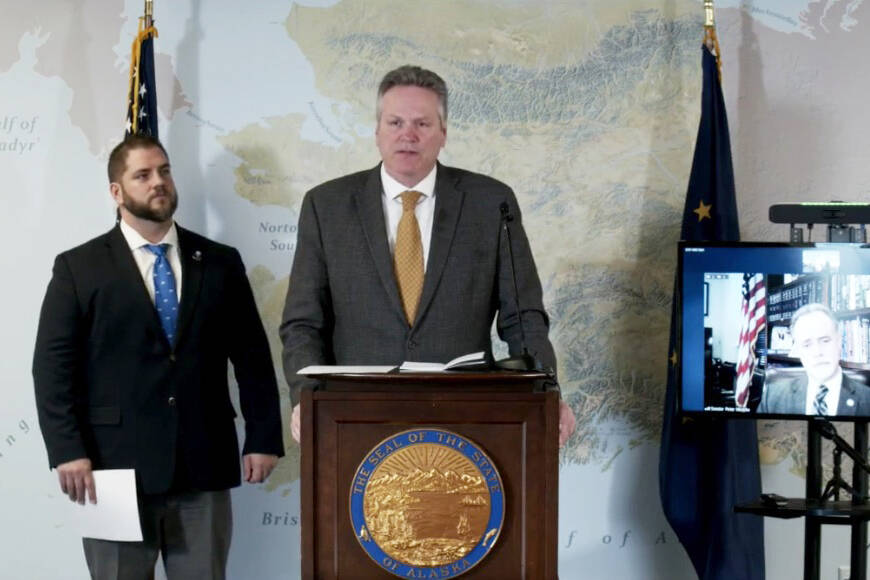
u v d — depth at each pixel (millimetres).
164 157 3422
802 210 3355
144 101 3754
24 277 3904
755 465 3760
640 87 4023
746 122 4043
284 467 3957
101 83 3939
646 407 4020
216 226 3965
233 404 3979
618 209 4020
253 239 3971
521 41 4004
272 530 3953
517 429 2281
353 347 2941
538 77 4008
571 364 4012
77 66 3930
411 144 2934
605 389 4016
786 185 4043
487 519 2262
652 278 4027
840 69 4051
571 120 4012
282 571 3955
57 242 3914
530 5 4004
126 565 3318
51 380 3258
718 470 3686
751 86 4043
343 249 2969
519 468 2279
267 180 3969
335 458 2271
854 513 3027
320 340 2943
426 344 2912
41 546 3889
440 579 2260
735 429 3744
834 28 4047
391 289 2928
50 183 3916
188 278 3412
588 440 4004
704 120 3816
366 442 2277
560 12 4008
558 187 4012
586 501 4004
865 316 3227
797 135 4043
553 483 2266
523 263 3000
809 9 4039
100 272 3336
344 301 2953
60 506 3891
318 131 3977
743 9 4039
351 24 3984
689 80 4031
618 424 4016
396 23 3990
